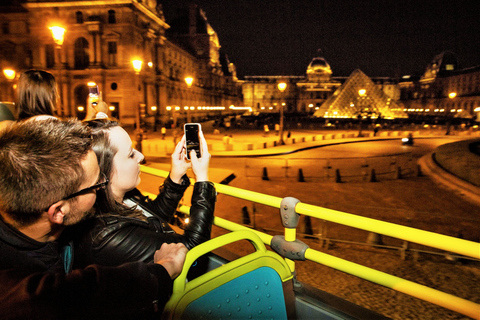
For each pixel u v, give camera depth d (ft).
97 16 173.27
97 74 176.65
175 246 4.20
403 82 551.59
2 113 9.48
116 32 174.19
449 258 19.06
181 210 9.31
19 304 2.49
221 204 31.96
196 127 6.09
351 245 21.62
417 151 91.81
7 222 3.10
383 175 53.11
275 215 28.48
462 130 168.76
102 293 2.92
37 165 2.82
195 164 5.82
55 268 3.32
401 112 279.49
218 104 396.37
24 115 9.52
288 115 391.65
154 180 41.57
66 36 177.58
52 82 9.68
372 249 20.97
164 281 3.58
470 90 387.14
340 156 79.66
